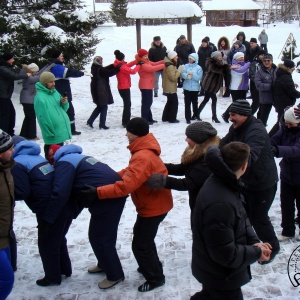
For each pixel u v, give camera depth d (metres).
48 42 12.16
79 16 12.91
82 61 12.98
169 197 4.10
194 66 10.27
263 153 4.27
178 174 4.21
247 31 28.78
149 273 4.15
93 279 4.41
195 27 28.80
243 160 2.84
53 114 7.00
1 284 3.52
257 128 4.29
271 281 4.26
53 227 4.05
